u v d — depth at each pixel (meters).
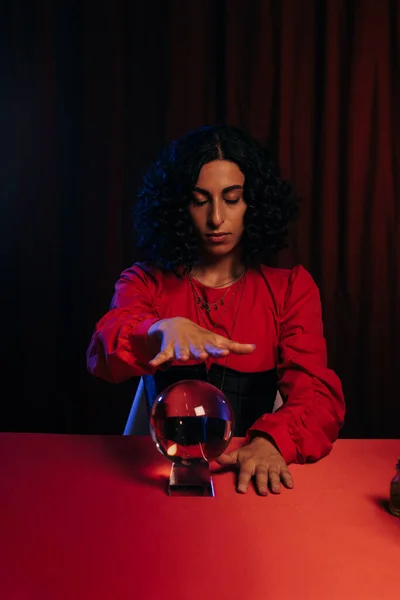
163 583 0.76
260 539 0.88
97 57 2.58
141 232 1.68
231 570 0.79
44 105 2.59
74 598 0.73
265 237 1.60
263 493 1.03
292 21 2.56
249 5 2.56
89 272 2.65
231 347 0.99
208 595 0.74
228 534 0.89
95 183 2.62
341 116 2.63
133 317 1.27
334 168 2.63
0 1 2.56
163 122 2.60
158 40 2.57
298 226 2.66
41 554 0.83
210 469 1.13
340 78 2.61
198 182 1.45
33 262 2.66
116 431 2.71
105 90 2.59
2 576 0.78
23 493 1.02
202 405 0.99
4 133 2.61
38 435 1.29
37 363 2.69
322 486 1.07
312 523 0.93
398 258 2.68
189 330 1.02
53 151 2.61
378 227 2.66
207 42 2.58
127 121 2.60
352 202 2.65
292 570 0.80
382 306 2.69
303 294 1.63
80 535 0.88
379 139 2.63
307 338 1.53
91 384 2.69
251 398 1.58
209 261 1.65
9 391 2.71
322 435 1.23
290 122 2.61
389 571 0.80
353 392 2.73
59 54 2.58
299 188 2.63
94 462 1.15
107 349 1.24
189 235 1.55
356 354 2.72
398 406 2.73
